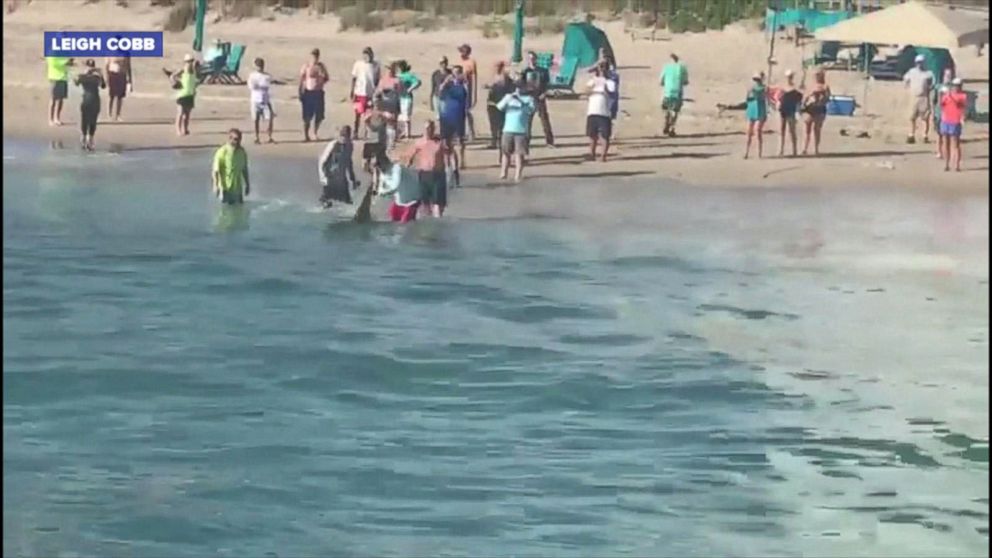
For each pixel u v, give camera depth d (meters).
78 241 26.91
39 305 23.08
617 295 24.20
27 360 20.19
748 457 17.05
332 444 17.27
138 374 19.78
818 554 14.47
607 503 15.67
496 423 18.11
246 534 14.72
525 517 15.28
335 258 26.17
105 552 14.22
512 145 32.19
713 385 19.67
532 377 19.92
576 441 17.52
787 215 30.12
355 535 14.77
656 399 19.09
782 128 35.16
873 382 19.84
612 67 36.78
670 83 36.75
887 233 28.78
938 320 22.98
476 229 28.25
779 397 19.22
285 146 35.59
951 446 17.45
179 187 31.67
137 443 17.16
